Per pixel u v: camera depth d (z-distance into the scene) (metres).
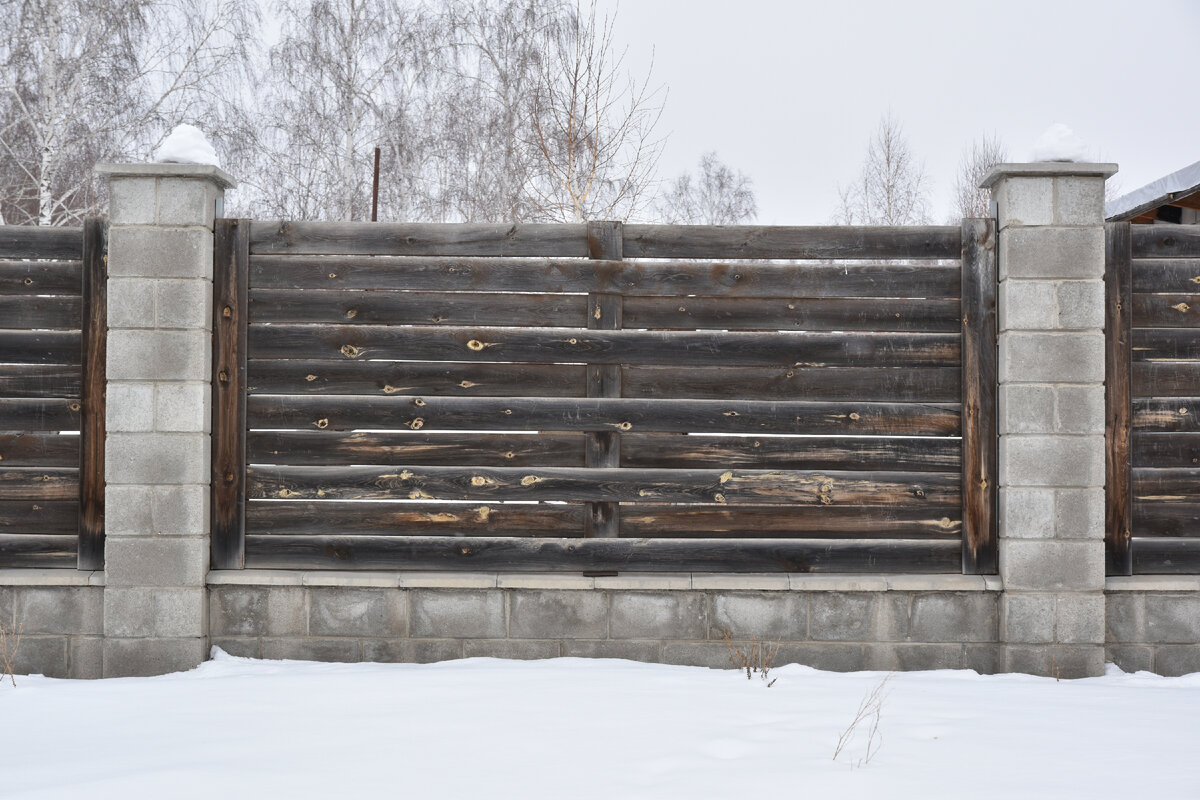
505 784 3.26
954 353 5.74
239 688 4.85
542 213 13.69
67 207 14.86
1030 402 5.52
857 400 5.77
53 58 14.07
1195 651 5.58
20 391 5.79
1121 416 5.68
